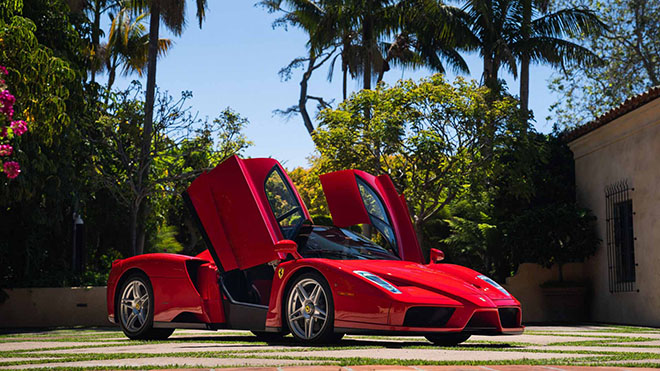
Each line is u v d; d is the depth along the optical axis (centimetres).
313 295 551
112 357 432
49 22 1205
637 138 1215
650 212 1169
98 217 1748
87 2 2078
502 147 1511
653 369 341
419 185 1546
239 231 602
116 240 1800
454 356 430
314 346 525
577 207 1395
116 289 692
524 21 2136
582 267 1434
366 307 513
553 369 326
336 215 654
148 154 1620
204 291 628
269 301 575
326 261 549
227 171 604
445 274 583
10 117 680
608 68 2822
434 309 517
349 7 2133
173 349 511
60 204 1349
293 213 609
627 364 379
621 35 2789
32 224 1350
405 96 1531
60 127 1091
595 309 1378
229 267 608
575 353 475
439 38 2205
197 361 397
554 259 1375
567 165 1535
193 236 2462
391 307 504
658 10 2717
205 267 637
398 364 373
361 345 536
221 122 1678
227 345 555
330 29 2297
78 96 1216
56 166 1203
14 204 1319
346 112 1567
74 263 1450
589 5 2795
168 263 654
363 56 2220
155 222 2019
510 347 550
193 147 1677
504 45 2062
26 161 1092
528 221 1373
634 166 1226
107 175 1549
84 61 1327
